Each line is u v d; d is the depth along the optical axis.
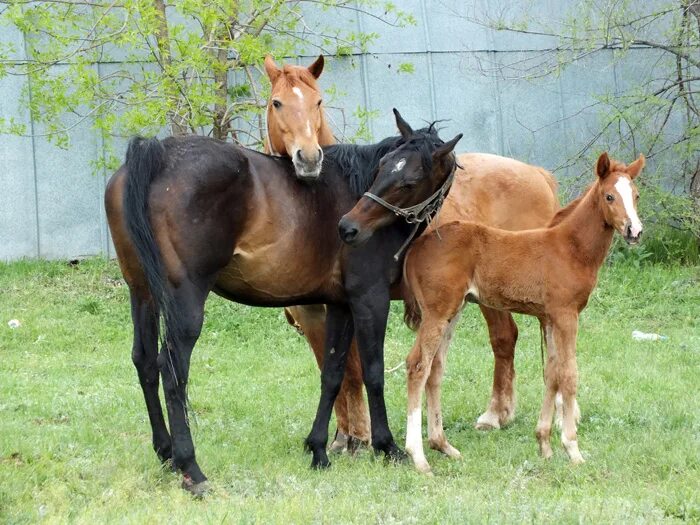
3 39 14.68
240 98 14.45
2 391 9.03
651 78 14.83
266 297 6.38
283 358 11.06
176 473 6.17
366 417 7.43
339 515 5.23
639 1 15.12
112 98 12.59
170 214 5.82
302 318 7.24
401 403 8.81
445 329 6.80
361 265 6.48
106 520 5.17
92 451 6.82
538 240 6.75
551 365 6.85
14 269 14.12
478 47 15.41
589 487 6.01
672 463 6.40
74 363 10.58
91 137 15.03
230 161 6.00
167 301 5.83
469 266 6.75
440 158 6.48
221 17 12.12
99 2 13.61
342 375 6.76
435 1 15.35
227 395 9.17
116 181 6.05
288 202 6.24
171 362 5.88
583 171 14.64
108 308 12.84
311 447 6.74
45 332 11.86
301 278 6.36
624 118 13.88
